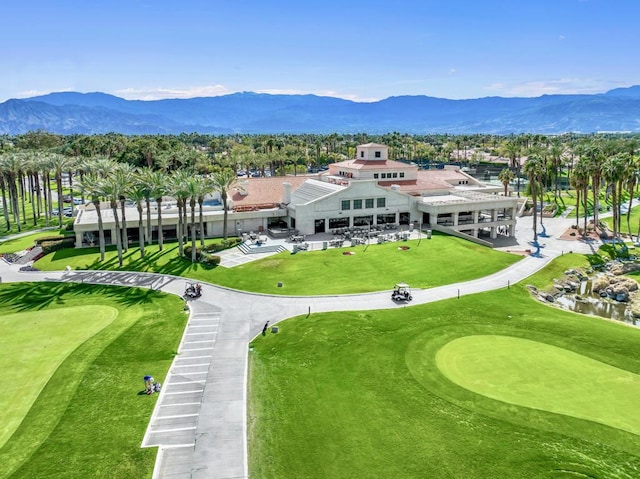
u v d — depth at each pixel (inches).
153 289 2701.8
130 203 4591.5
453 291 2650.1
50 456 1284.4
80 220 3814.0
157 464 1251.8
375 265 3117.6
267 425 1419.8
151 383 1608.0
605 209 5388.8
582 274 3189.0
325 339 2009.1
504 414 1422.2
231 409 1505.9
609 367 1713.8
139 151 6240.2
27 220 4840.1
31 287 2755.9
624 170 3927.2
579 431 1332.4
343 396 1568.7
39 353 1895.9
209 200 4569.4
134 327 2161.7
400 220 4313.5
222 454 1291.8
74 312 2364.7
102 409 1507.1
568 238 4143.7
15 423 1432.1
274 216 4097.0
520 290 2716.5
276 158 7071.9
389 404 1509.6
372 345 1943.9
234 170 6963.6
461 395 1534.2
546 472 1195.3
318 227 4030.5
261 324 2196.1
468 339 1979.6
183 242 3754.9
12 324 2212.1
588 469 1198.3
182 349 1942.7
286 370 1761.8
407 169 4768.7
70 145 7662.4
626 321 2433.6
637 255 3582.7
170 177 3742.6
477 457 1255.5
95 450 1309.1
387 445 1314.0
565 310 2436.0
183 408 1512.1
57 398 1566.2
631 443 1279.5
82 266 3169.3
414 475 1200.2
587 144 6850.4
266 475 1213.1
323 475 1209.4
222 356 1878.7
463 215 4475.9
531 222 4864.7
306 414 1472.7
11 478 1203.9
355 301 2474.2
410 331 2075.5
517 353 1836.9
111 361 1831.9
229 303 2474.2
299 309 2369.6
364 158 4810.5
